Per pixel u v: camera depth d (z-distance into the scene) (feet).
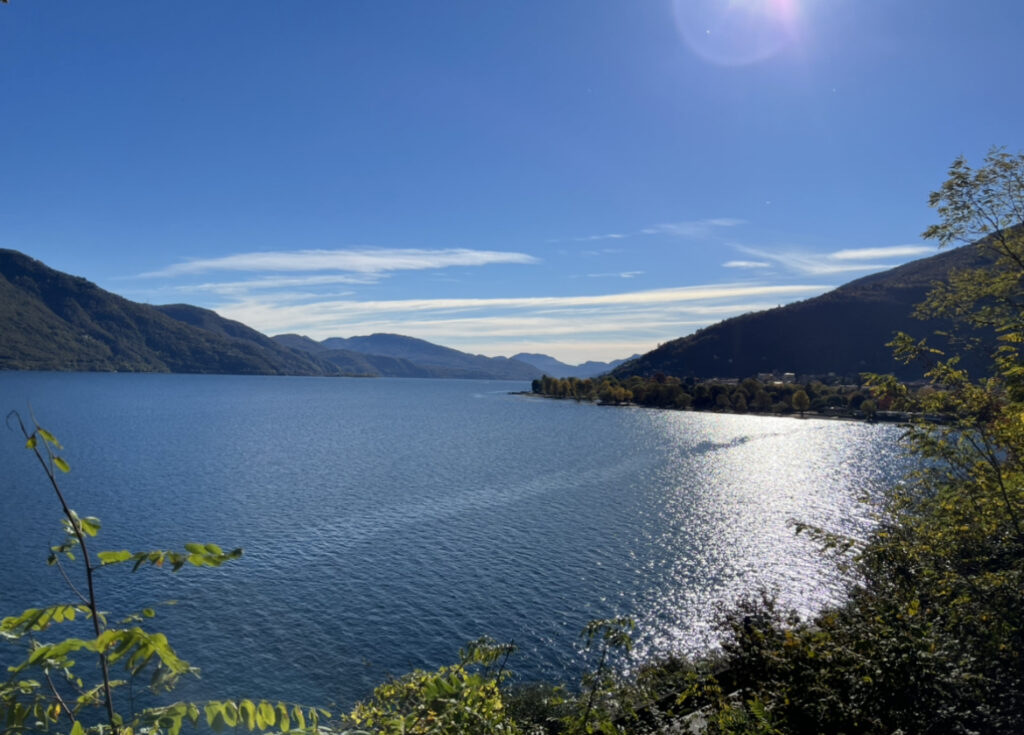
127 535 153.58
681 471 263.08
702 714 30.12
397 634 100.12
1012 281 45.27
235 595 114.11
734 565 137.90
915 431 40.60
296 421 503.20
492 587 121.70
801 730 25.17
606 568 134.62
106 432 390.21
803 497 210.18
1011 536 34.86
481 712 17.84
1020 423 35.55
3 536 147.54
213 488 216.74
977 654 27.40
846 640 27.84
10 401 599.98
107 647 9.29
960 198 47.60
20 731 9.61
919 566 34.40
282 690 82.48
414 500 199.82
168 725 10.03
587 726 27.37
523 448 337.72
